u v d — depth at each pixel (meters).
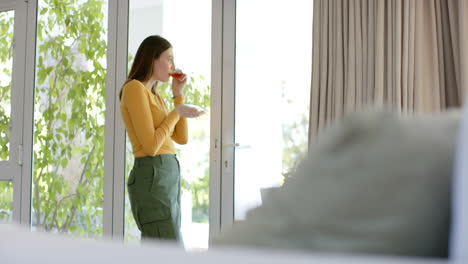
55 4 4.04
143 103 2.70
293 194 0.33
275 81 3.27
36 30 4.09
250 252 0.26
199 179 3.41
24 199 4.04
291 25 3.24
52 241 0.29
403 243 0.30
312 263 0.24
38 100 4.05
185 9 3.53
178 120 2.94
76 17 3.96
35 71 4.09
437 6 2.77
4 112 4.20
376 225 0.30
